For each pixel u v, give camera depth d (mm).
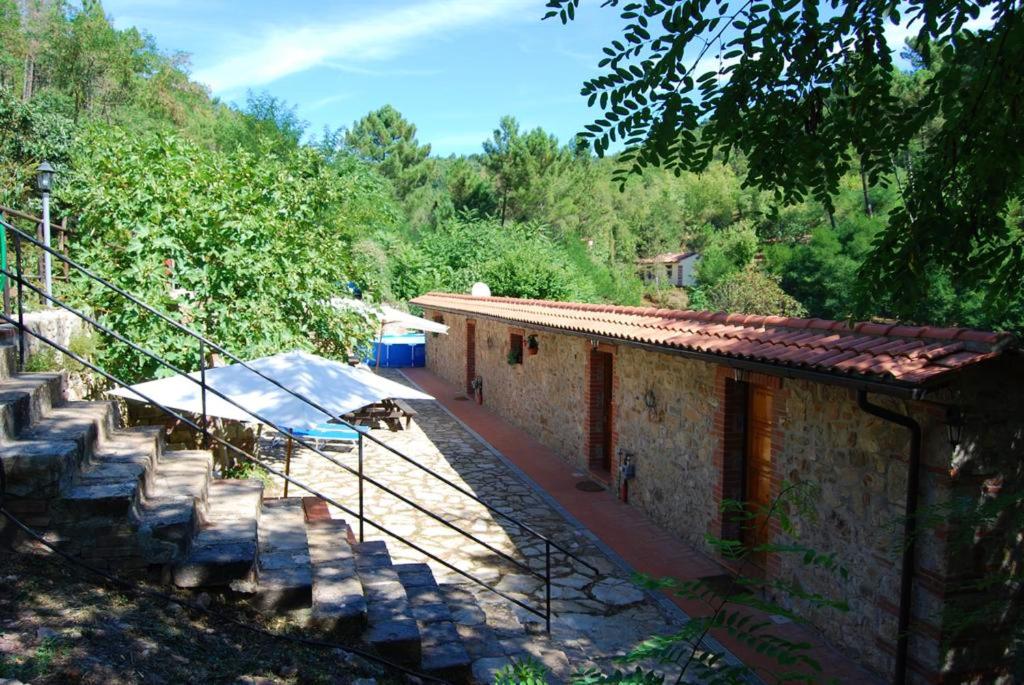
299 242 12234
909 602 6141
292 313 12070
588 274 40219
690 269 58812
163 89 31734
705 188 63656
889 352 5910
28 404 5008
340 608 4637
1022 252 6254
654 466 10633
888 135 5430
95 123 12977
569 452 14055
